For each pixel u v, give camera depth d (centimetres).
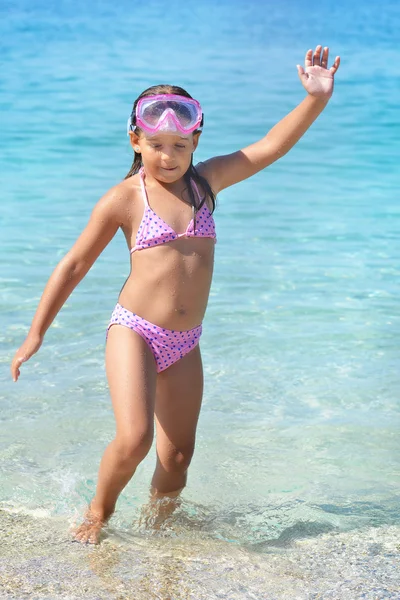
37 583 411
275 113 1855
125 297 491
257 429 600
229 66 2547
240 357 698
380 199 1192
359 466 555
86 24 3484
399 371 679
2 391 639
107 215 483
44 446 570
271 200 1187
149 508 505
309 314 780
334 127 1742
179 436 511
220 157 526
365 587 414
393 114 1862
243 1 4875
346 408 627
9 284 827
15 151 1468
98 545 454
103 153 1464
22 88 2091
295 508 505
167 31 3381
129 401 461
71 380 659
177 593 406
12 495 508
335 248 965
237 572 428
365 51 2831
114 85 2155
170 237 479
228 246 968
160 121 461
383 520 491
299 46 2991
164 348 488
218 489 528
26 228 1016
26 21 3506
